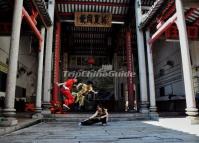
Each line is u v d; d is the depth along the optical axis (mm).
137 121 12266
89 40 25625
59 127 8945
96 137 5797
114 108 25484
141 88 14539
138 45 15273
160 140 5207
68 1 17078
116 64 26234
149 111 13703
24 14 9289
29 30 14656
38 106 12273
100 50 28031
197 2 9789
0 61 14648
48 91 13664
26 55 20375
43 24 13320
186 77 8828
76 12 17703
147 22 14078
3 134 6297
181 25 9406
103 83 27125
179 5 9664
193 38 15375
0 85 14586
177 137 5691
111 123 10961
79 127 8914
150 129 7961
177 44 18406
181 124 8773
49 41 14250
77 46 26906
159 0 11234
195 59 15688
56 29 17266
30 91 21516
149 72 14016
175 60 18859
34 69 22891
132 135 6188
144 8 15938
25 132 7082
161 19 12547
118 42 23594
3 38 15102
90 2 17438
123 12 18562
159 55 23219
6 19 13773
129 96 18016
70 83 14898
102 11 18484
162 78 22203
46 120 12414
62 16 18141
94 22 17875
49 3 14703
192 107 8484
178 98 17891
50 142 4969
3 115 7383
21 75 19031
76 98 17016
